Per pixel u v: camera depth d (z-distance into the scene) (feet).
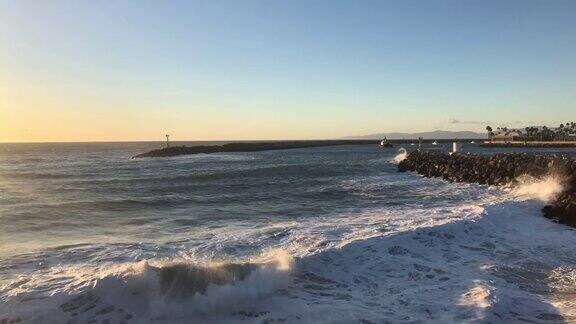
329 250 33.35
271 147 406.00
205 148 332.39
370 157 245.24
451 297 26.50
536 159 97.09
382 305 25.41
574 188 65.26
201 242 40.86
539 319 23.80
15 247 39.50
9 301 24.02
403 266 32.27
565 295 27.76
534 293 27.94
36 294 24.89
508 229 44.86
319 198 74.18
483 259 34.91
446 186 90.33
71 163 205.36
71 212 61.31
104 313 23.34
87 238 43.91
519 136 470.39
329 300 26.04
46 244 40.83
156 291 24.68
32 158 265.75
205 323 23.21
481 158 115.85
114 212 61.21
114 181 109.09
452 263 33.50
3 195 80.64
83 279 27.12
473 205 56.59
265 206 65.82
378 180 106.73
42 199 74.74
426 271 31.45
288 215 57.26
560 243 40.37
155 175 126.41
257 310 24.59
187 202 70.54
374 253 34.40
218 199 73.87
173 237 43.78
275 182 102.99
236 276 26.91
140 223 52.70
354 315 23.99
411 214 53.11
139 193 83.25
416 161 144.46
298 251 34.30
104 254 36.50
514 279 30.55
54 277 28.55
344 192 81.76
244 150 372.17
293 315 24.02
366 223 47.26
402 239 37.76
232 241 40.75
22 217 57.26
